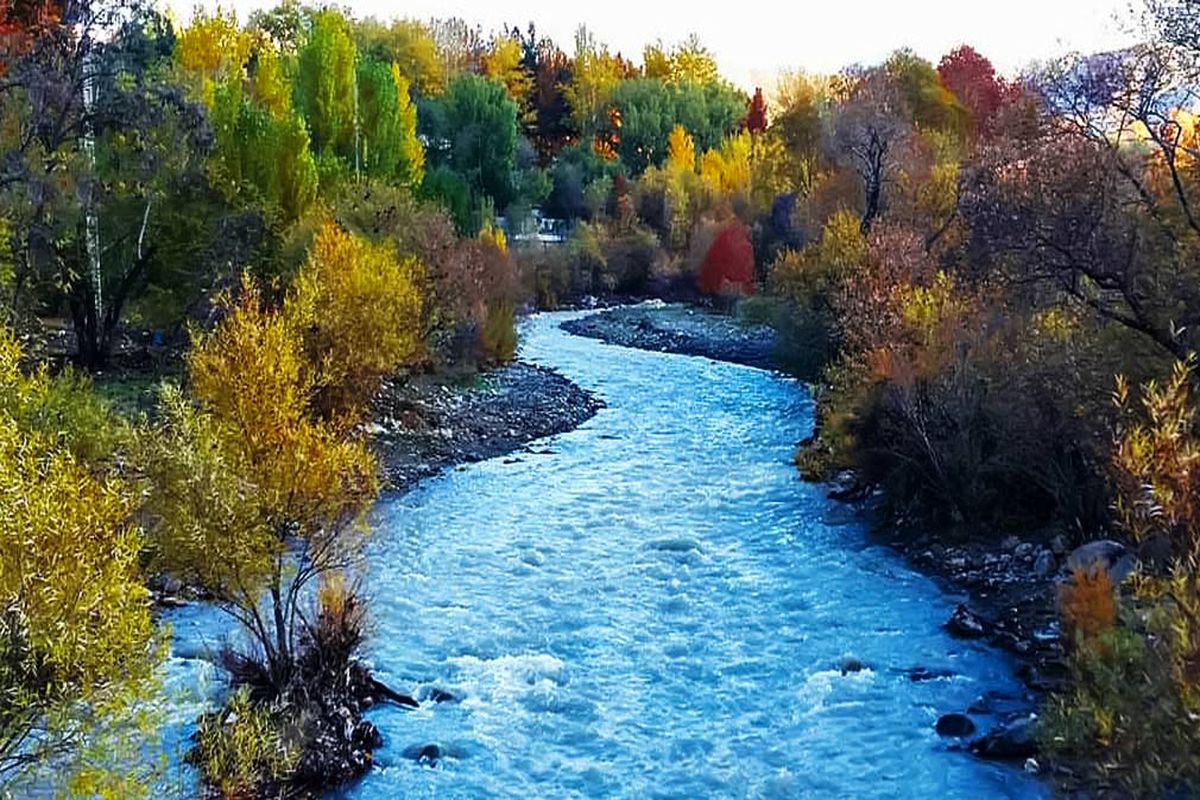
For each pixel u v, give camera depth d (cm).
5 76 2511
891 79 4941
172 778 995
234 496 1078
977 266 1977
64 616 697
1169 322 1507
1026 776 1065
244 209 2905
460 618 1559
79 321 2823
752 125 9925
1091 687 942
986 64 6431
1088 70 1892
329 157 3728
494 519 2097
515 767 1133
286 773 1048
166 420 1162
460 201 5547
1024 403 1730
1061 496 1670
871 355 2162
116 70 2772
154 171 2812
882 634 1488
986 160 2058
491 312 3938
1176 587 658
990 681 1318
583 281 6856
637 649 1459
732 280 6325
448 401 3091
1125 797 758
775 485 2373
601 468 2556
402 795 1066
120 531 839
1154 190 1791
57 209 2516
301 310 1784
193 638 1367
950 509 1908
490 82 7594
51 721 705
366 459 1214
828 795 1069
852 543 1931
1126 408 1224
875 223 3102
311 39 4503
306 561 1231
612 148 9462
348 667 1245
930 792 1057
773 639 1488
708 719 1250
